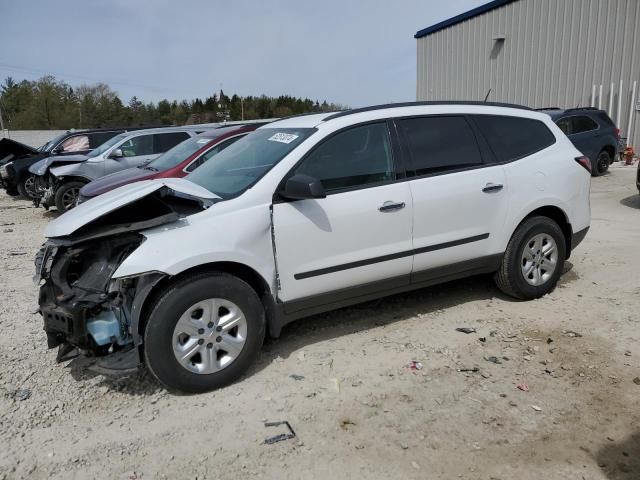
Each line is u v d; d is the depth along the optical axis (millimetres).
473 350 4082
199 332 3523
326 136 4051
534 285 4984
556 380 3615
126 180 7191
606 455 2855
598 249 6785
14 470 2895
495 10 21172
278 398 3527
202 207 3717
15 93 78125
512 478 2709
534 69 19953
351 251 4047
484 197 4598
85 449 3059
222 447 3045
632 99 16984
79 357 4137
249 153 4387
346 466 2846
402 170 4281
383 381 3686
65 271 3482
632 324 4426
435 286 5520
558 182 5027
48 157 12219
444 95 24531
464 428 3125
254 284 3865
